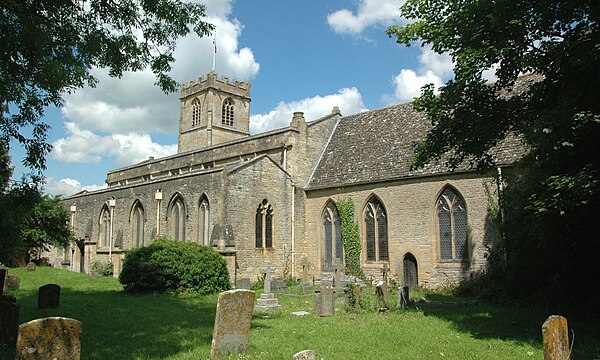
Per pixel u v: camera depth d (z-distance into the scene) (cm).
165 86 1402
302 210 3288
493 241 2395
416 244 2709
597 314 1463
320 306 1697
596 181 1075
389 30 1570
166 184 3294
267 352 1052
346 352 1074
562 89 1279
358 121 3553
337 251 3144
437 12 1530
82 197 4341
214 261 2453
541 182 1209
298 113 3412
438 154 1585
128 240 3625
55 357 793
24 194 1395
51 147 1305
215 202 2869
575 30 1261
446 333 1312
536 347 1123
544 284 1780
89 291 2441
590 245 1382
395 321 1527
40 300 1736
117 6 1244
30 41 1046
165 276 2322
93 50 1239
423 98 1559
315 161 3459
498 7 1250
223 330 1027
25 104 1220
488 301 2047
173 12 1301
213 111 5978
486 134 1462
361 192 3009
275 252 3069
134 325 1427
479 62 1332
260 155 3325
